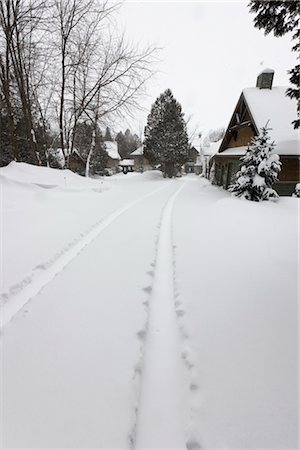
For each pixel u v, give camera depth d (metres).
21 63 11.70
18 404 1.50
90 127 15.43
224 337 2.05
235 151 14.62
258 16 3.98
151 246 4.19
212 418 1.43
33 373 1.71
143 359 1.92
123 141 54.03
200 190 15.22
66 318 2.30
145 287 2.89
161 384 1.72
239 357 1.84
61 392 1.59
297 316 2.29
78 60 12.70
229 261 3.57
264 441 1.29
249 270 3.27
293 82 6.14
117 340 2.05
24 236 4.21
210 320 2.28
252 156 9.02
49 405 1.50
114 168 42.50
